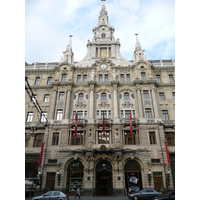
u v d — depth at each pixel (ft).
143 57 143.43
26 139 116.47
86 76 140.15
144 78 135.03
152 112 120.67
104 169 106.22
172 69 140.67
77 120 115.34
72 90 132.05
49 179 103.76
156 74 139.95
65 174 104.78
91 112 120.88
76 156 107.86
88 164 104.32
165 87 132.87
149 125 115.14
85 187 99.30
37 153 110.83
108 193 102.27
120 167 103.65
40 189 98.27
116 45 153.79
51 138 113.80
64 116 121.49
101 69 140.46
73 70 140.46
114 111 120.88
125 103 125.29
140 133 112.88
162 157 105.19
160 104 126.21
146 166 104.32
